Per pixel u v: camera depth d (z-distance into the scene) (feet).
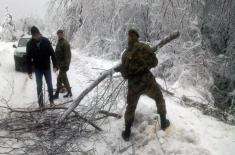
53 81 37.60
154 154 18.76
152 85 19.80
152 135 19.70
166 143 19.15
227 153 18.45
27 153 19.19
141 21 50.78
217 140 19.97
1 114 24.20
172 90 32.50
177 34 23.11
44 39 25.85
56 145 19.72
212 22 44.29
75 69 44.50
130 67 19.54
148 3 47.67
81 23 65.72
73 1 65.26
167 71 40.14
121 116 22.76
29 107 24.99
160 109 20.01
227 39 44.39
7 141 20.44
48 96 28.76
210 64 42.24
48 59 25.99
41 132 21.33
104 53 57.16
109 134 20.98
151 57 19.44
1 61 51.70
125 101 23.30
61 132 21.12
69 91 29.43
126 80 22.67
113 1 55.26
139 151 19.20
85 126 21.98
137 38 19.76
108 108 24.32
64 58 28.55
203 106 28.25
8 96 30.17
